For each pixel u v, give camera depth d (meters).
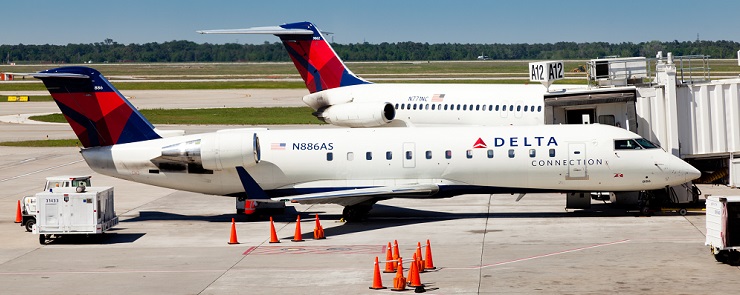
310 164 46.50
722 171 49.25
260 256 38.09
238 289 32.22
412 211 49.94
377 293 31.19
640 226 43.03
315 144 46.66
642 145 45.06
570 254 36.84
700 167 49.88
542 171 45.12
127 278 34.34
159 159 46.12
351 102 69.12
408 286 31.91
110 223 42.91
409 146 46.03
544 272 33.75
